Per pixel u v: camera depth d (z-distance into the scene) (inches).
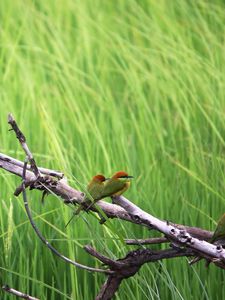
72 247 426.9
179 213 496.1
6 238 410.9
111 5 869.8
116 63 713.0
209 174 540.7
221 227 342.6
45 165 544.7
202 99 666.8
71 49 773.3
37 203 482.0
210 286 435.2
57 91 652.7
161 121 626.5
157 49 762.8
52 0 855.7
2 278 429.1
